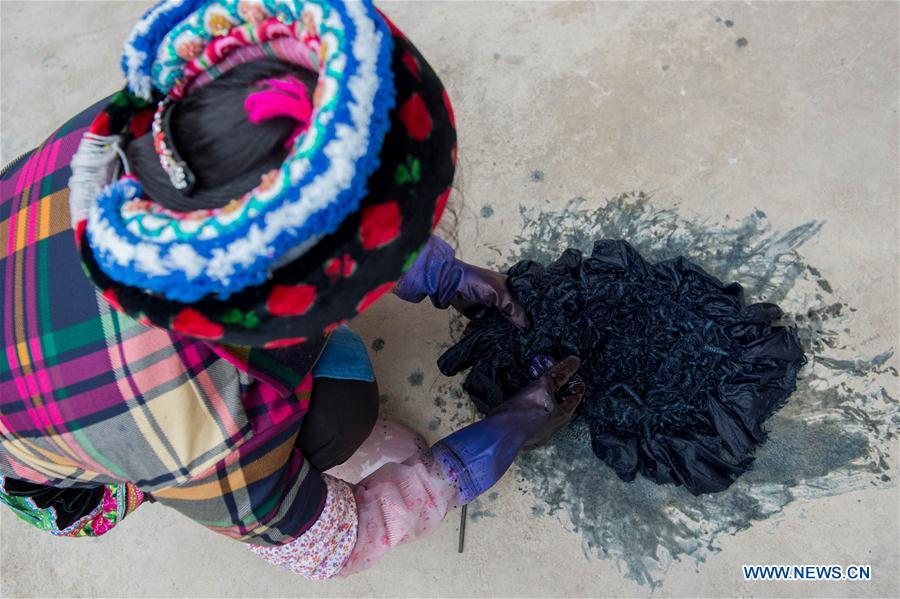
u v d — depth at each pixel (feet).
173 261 1.90
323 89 1.94
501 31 7.00
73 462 3.04
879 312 5.41
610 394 5.40
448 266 5.05
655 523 5.38
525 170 6.46
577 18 6.85
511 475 5.73
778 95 6.16
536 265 5.70
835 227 5.69
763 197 5.89
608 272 5.66
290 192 1.86
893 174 5.73
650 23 6.64
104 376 2.74
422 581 5.66
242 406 3.01
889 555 4.96
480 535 5.66
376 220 2.11
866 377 5.29
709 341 5.24
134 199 2.15
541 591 5.45
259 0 2.10
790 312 5.56
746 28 6.43
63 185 2.89
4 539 6.39
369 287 2.31
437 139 2.32
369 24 2.03
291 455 3.54
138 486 3.07
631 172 6.21
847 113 5.98
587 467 5.58
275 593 5.87
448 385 6.03
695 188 6.04
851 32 6.21
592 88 6.56
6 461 3.26
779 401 5.24
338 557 3.85
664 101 6.36
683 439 5.15
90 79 7.96
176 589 6.03
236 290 2.01
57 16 8.35
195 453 2.94
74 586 6.19
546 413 4.84
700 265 5.85
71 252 2.77
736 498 5.27
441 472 4.39
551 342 5.46
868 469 5.13
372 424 4.64
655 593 5.27
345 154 1.87
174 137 2.16
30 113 7.95
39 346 2.76
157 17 2.29
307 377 3.52
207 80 2.34
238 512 3.23
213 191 2.08
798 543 5.12
